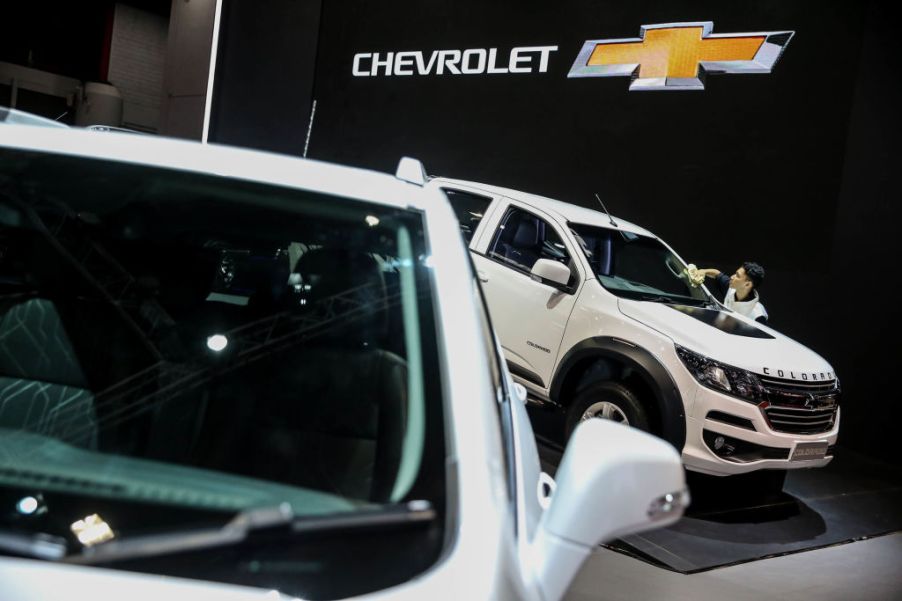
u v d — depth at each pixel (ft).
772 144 25.07
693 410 15.64
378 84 35.14
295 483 3.93
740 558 14.58
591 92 28.86
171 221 5.30
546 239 18.95
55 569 2.77
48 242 5.26
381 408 4.20
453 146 32.68
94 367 4.71
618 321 16.88
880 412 23.63
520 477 4.30
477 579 3.00
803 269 24.63
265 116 39.75
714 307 18.99
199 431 4.24
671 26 26.99
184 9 43.57
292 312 4.89
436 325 4.43
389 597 2.85
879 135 23.44
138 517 3.43
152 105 60.39
